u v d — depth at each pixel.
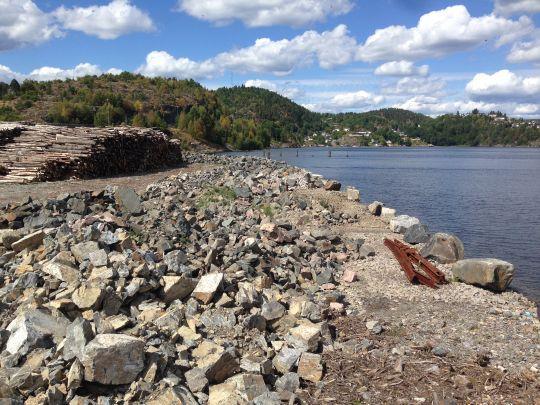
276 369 7.30
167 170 32.75
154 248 11.14
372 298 10.80
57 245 10.09
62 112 123.06
